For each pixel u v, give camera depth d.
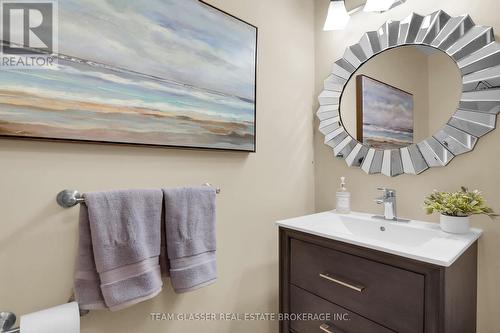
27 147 0.77
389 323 0.87
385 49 1.33
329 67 1.59
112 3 0.90
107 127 0.88
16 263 0.76
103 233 0.80
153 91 0.98
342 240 0.99
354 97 1.45
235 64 1.24
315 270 1.09
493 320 1.03
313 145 1.66
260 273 1.39
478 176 1.08
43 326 0.69
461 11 1.12
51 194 0.81
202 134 1.12
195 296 1.16
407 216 1.28
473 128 1.08
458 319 0.87
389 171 1.32
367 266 0.93
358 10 1.44
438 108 1.17
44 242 0.81
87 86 0.85
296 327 1.17
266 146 1.41
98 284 0.80
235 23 1.24
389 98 1.32
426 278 0.79
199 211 1.01
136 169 0.98
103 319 0.92
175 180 1.08
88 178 0.88
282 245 1.23
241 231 1.31
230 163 1.26
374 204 1.40
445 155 1.15
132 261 0.84
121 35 0.91
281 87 1.48
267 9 1.41
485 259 1.05
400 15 1.31
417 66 1.23
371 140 1.38
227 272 1.26
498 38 1.03
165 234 0.95
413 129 1.24
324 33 1.62
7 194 0.75
